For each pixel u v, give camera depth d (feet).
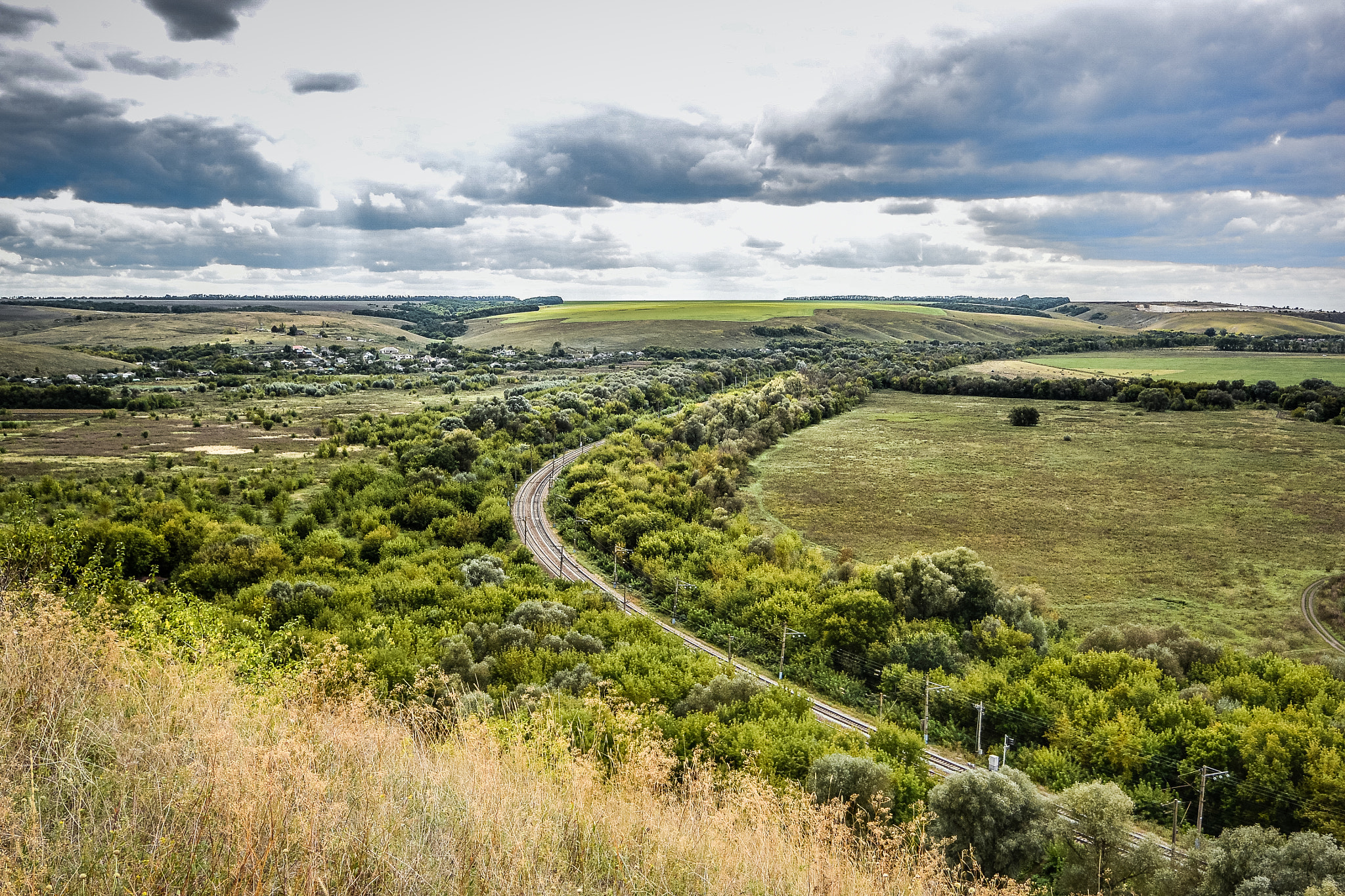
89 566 48.26
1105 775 128.57
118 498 243.19
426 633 145.38
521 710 51.60
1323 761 111.75
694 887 21.91
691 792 30.99
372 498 270.26
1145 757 126.21
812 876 25.57
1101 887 88.07
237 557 189.26
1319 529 270.46
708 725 98.37
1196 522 280.92
